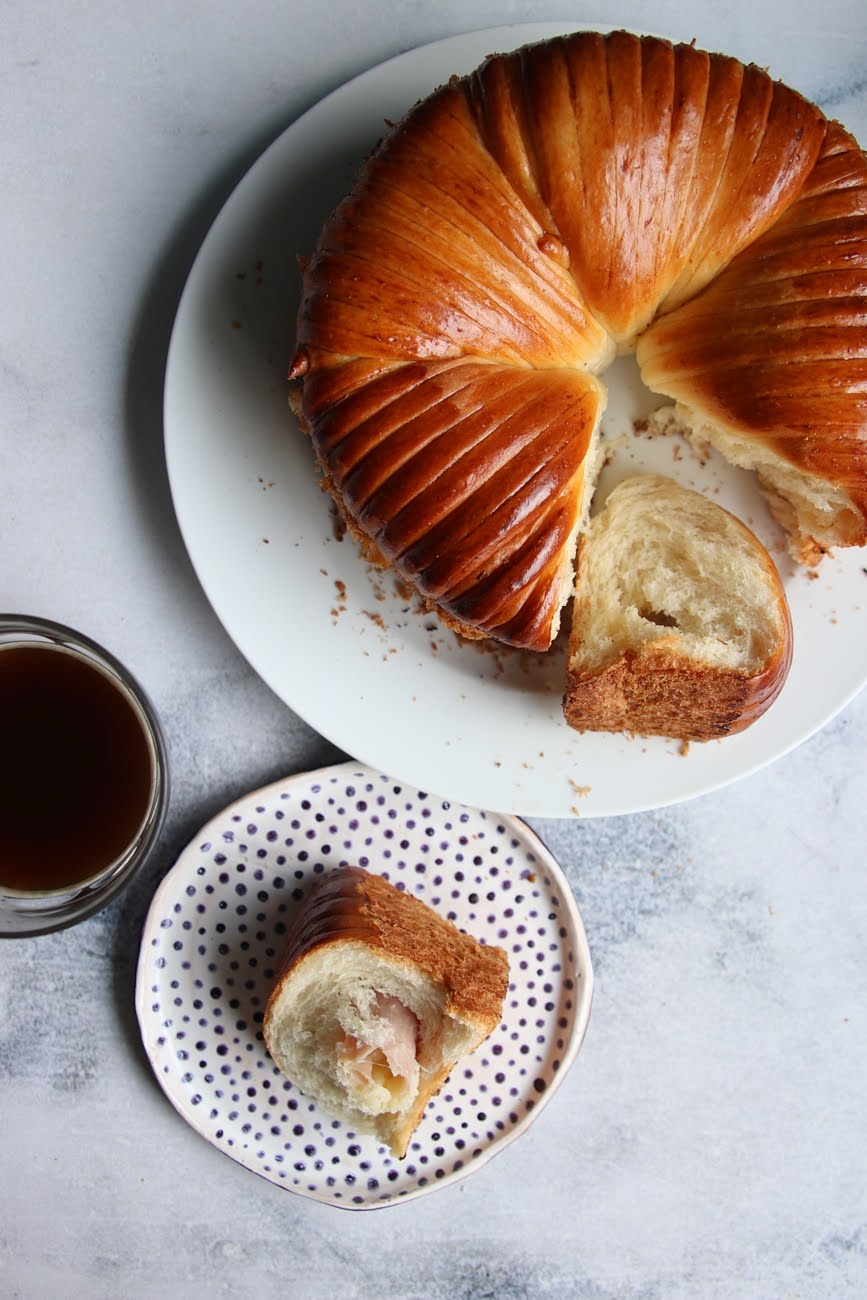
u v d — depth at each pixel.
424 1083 0.60
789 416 0.56
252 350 0.60
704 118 0.55
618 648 0.60
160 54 0.62
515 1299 0.64
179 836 0.62
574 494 0.56
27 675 0.60
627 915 0.64
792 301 0.55
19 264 0.62
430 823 0.62
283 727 0.63
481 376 0.55
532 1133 0.64
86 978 0.62
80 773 0.60
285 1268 0.63
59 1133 0.63
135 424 0.62
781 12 0.62
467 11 0.62
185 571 0.62
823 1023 0.64
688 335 0.57
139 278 0.62
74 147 0.62
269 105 0.62
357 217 0.55
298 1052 0.60
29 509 0.62
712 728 0.60
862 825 0.64
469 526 0.55
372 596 0.61
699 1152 0.64
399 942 0.59
